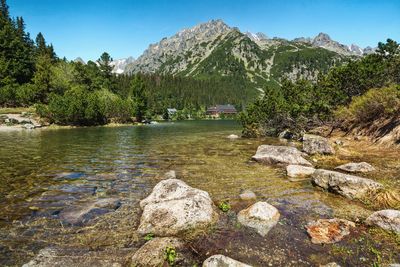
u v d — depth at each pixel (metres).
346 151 18.58
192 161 18.03
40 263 6.02
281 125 35.50
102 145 26.91
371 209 9.06
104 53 117.12
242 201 10.14
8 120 55.66
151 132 46.09
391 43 28.19
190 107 186.75
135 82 90.44
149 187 12.03
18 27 131.88
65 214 8.84
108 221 8.33
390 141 18.72
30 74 94.50
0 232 7.57
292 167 14.21
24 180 13.12
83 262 6.11
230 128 59.75
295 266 5.98
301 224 8.05
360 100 24.34
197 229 7.63
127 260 6.20
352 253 6.43
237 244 6.91
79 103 63.47
